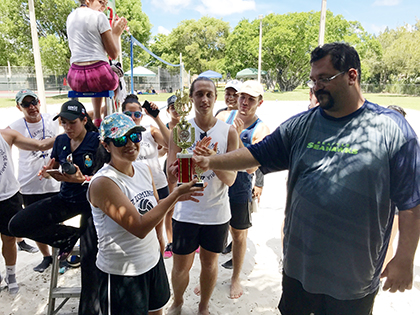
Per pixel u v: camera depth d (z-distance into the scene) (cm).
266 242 466
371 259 179
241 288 352
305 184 189
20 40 3091
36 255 426
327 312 194
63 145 279
